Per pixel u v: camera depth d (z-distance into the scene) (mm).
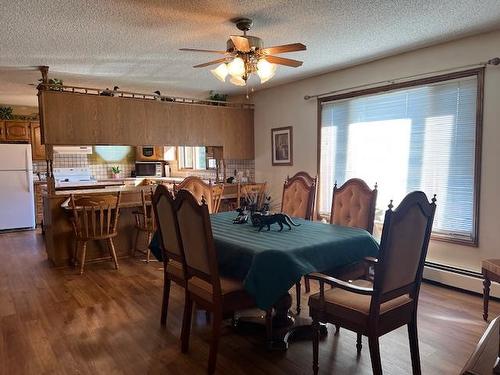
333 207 3422
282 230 2799
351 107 4461
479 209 3391
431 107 3697
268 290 2121
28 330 2764
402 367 2242
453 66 3482
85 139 4594
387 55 3941
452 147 3566
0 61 3965
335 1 2561
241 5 2605
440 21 2959
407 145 3922
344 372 2201
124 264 4492
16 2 2475
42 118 4332
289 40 3406
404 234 1893
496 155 3266
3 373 2217
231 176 6242
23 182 6648
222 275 2443
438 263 3697
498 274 2699
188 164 7918
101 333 2709
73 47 3504
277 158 5605
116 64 4145
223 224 3082
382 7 2674
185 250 2398
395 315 2010
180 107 5336
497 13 2803
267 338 2475
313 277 2105
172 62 4074
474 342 2525
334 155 4711
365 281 2578
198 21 2895
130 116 4918
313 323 2141
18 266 4418
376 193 3131
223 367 2264
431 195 3752
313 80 4922
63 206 4250
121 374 2195
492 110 3264
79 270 4246
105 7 2592
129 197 4777
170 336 2660
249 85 5426
